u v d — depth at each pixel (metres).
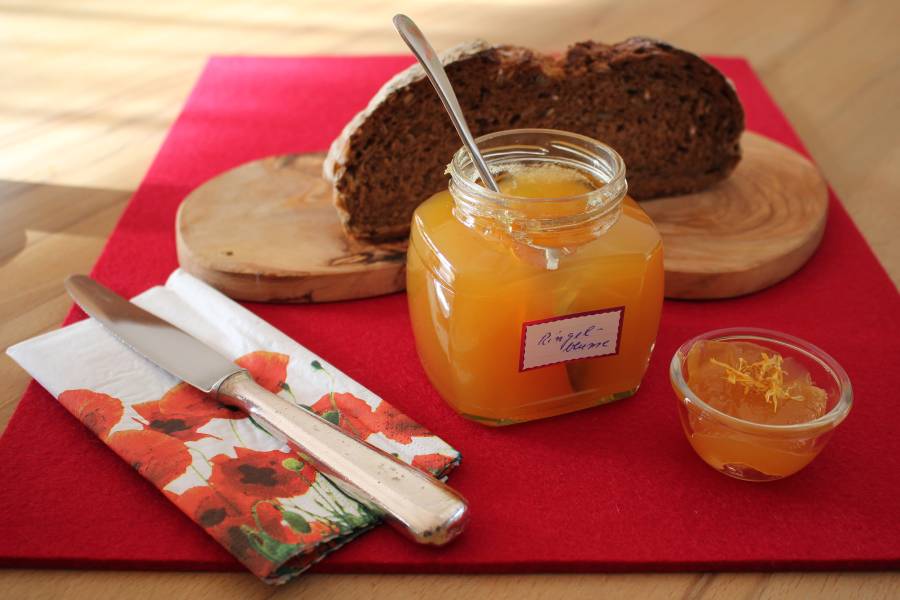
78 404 0.49
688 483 0.47
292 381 0.51
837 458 0.49
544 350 0.48
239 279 0.57
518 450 0.49
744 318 0.56
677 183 0.64
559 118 0.61
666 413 0.51
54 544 0.44
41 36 0.91
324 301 0.58
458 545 0.45
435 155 0.60
